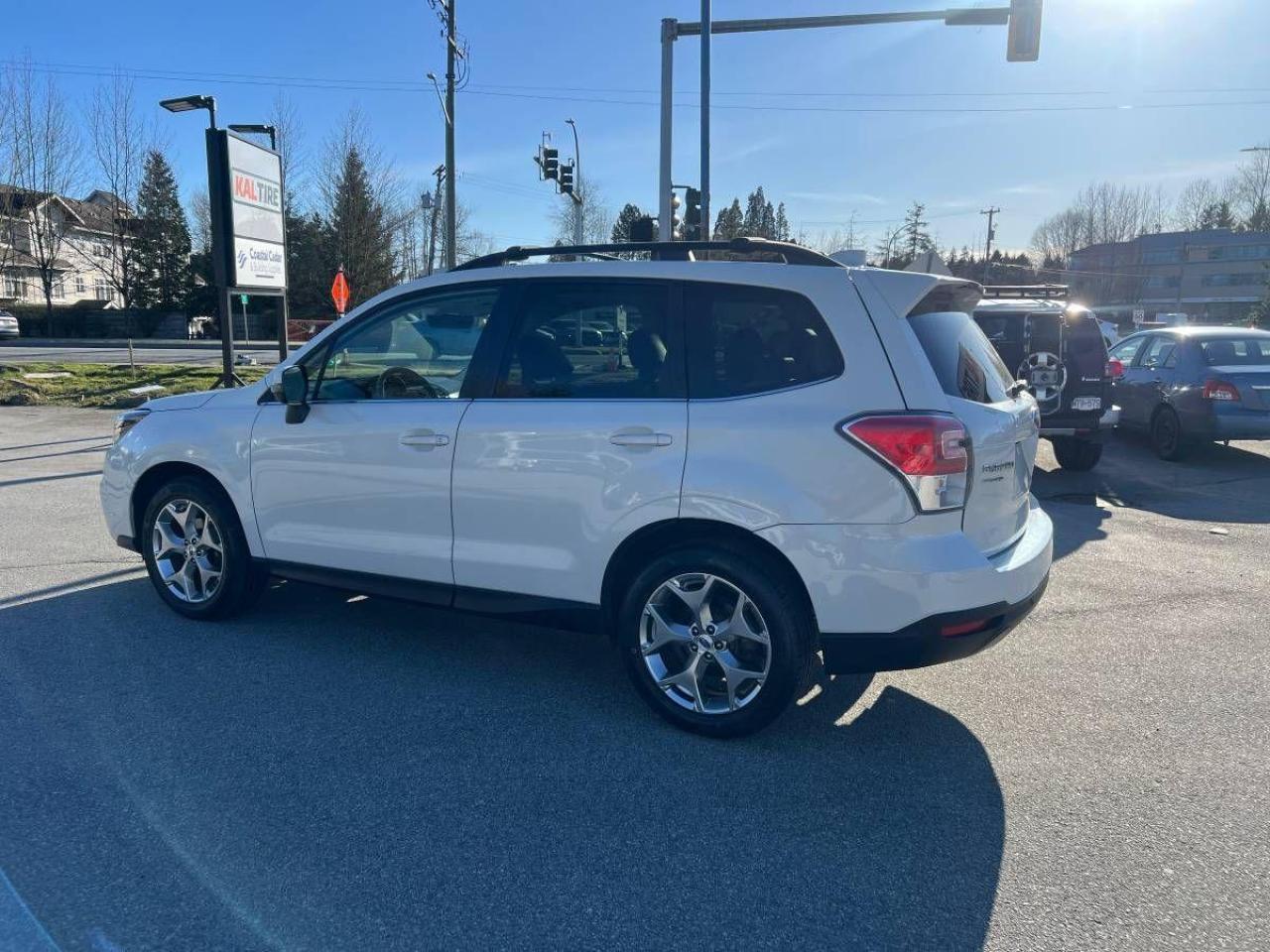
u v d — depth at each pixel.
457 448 4.12
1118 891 2.82
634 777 3.49
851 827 3.17
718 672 3.84
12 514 7.71
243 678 4.36
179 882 2.79
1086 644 5.05
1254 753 3.77
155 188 54.59
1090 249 98.94
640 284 3.90
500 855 2.97
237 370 21.50
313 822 3.14
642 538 3.80
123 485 5.22
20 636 4.85
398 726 3.89
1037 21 13.25
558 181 20.81
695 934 2.60
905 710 4.15
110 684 4.25
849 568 3.43
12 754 3.57
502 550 4.09
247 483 4.79
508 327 4.14
